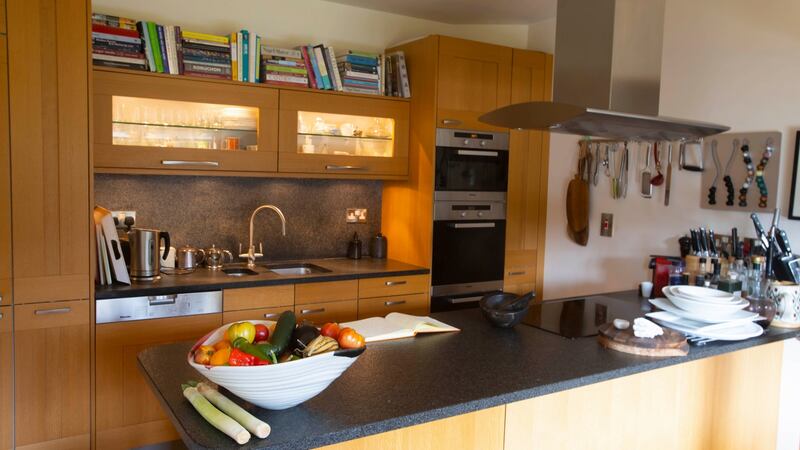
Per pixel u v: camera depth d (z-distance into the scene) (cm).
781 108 302
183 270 365
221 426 142
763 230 310
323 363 151
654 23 269
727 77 325
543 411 198
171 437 326
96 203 356
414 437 173
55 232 293
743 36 317
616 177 395
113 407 311
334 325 179
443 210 412
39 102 287
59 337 297
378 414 159
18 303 288
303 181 426
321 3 414
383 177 416
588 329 254
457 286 425
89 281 301
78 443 304
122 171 328
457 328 252
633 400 223
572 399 205
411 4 416
